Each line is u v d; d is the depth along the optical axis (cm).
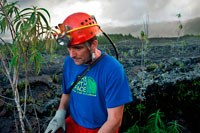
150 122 211
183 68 351
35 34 100
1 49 124
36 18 91
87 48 101
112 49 612
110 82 107
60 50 604
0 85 252
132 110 249
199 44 650
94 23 105
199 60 406
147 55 507
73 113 135
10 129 175
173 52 538
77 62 108
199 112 271
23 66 126
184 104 277
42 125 190
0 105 203
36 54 115
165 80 289
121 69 109
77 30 96
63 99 147
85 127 129
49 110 214
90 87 117
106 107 122
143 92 264
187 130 254
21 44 104
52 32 103
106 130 108
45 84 269
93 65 111
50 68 360
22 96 228
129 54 529
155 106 266
